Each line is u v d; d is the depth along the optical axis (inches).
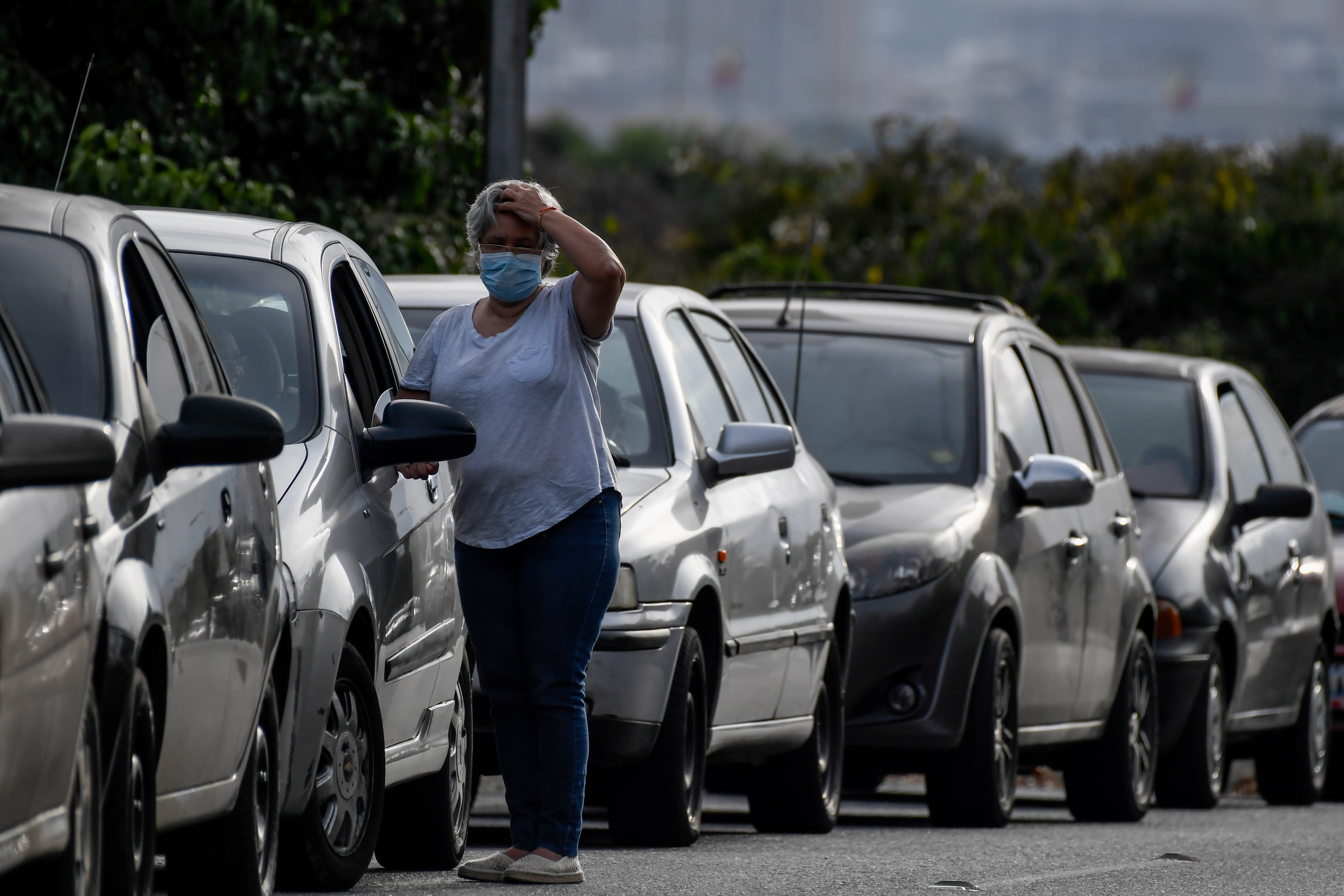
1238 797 1918.1
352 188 1850.4
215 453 582.2
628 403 1040.2
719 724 1021.8
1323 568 1777.8
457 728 905.5
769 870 886.4
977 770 1205.1
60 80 1601.9
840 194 3745.1
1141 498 1608.0
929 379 1322.6
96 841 514.3
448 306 1112.2
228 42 1605.6
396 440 762.8
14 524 474.6
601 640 928.9
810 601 1120.8
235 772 639.8
